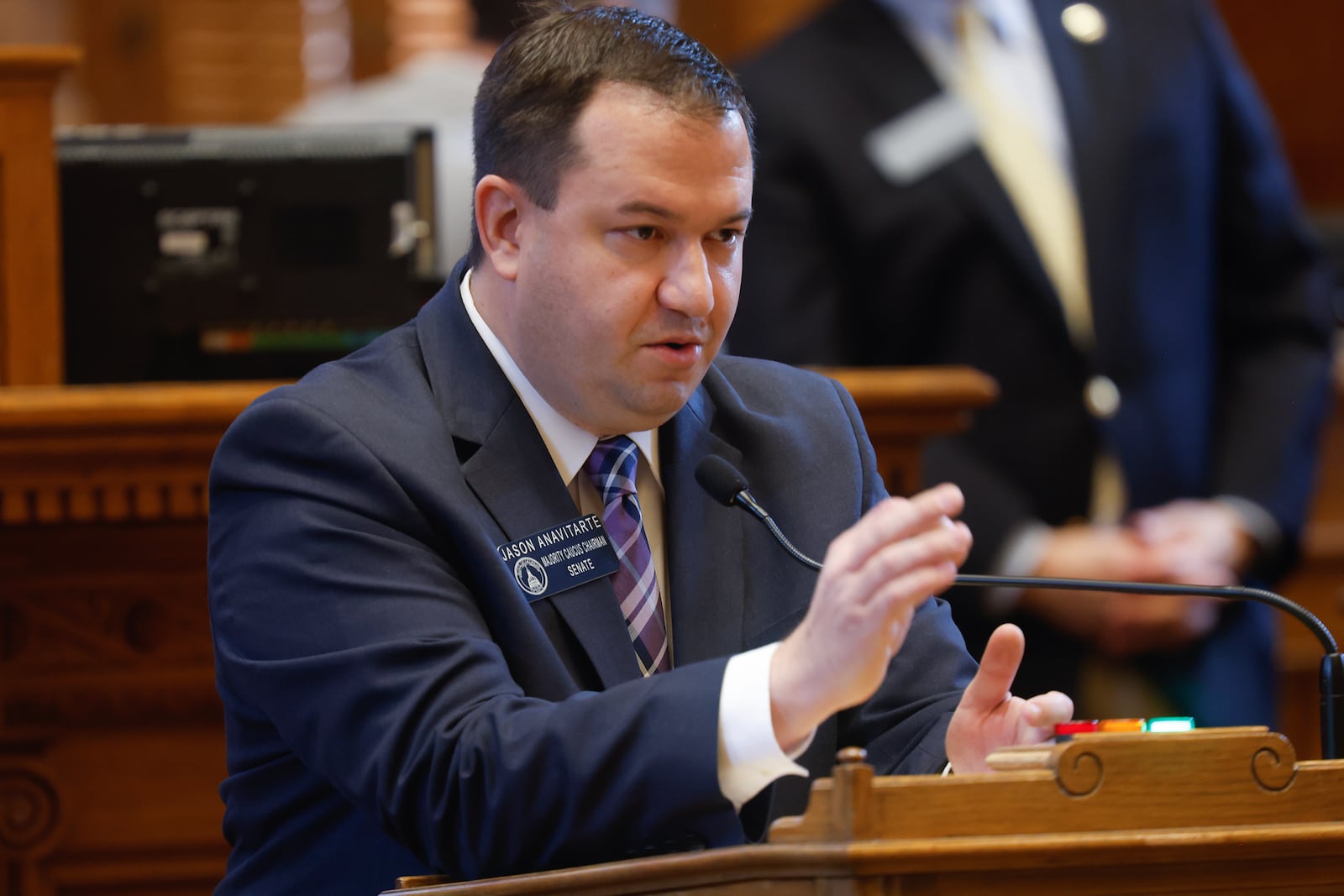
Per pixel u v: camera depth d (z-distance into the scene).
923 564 5.38
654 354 6.63
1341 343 16.11
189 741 9.49
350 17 18.36
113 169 10.23
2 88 9.83
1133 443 12.12
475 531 6.61
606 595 6.80
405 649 6.21
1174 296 12.43
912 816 4.99
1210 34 13.08
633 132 6.45
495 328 7.06
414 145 10.53
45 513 9.18
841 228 12.24
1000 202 12.16
